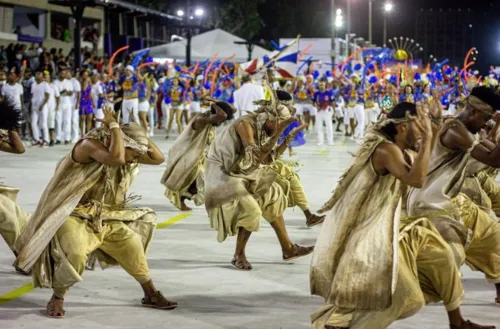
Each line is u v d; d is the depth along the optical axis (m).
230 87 28.39
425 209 6.23
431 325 6.23
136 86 24.05
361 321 5.24
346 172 5.34
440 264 5.46
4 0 33.75
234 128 7.92
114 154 6.07
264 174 8.05
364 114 24.98
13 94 20.69
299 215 11.32
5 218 7.12
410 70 24.31
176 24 49.47
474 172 7.19
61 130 23.03
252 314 6.55
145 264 6.62
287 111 7.84
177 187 11.07
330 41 41.81
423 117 5.14
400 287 5.20
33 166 17.03
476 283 7.62
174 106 26.19
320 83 23.92
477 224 6.47
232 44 36.53
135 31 48.25
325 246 5.39
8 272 7.82
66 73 22.92
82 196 6.31
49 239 6.15
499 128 6.49
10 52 28.31
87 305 6.76
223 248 9.09
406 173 5.12
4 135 7.40
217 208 7.95
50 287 6.30
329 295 5.27
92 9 41.03
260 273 7.95
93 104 23.53
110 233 6.47
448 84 17.91
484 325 6.14
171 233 9.95
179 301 6.92
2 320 6.31
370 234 5.24
